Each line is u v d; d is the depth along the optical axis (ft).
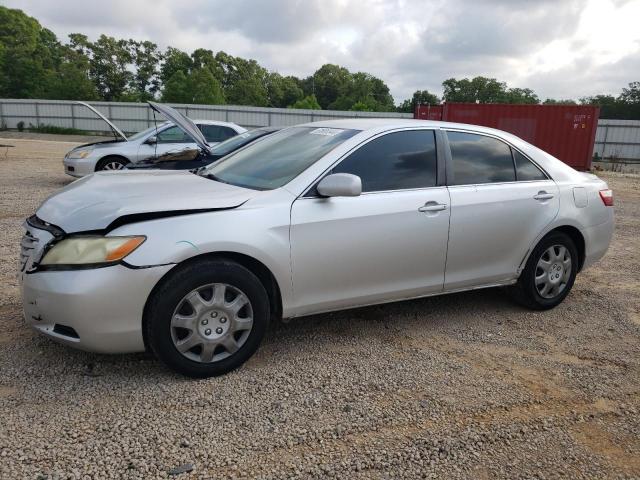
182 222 10.78
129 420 9.74
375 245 12.73
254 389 11.02
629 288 18.98
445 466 8.96
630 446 9.80
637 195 47.96
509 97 278.26
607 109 211.61
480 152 14.87
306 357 12.59
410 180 13.48
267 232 11.41
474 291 17.92
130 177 14.21
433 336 14.15
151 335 10.69
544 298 16.14
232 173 13.94
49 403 10.17
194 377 11.22
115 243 10.27
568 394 11.49
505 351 13.44
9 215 26.58
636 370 12.73
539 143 71.92
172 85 195.62
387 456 9.12
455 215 13.82
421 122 14.34
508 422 10.32
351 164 12.78
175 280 10.63
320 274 12.22
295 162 13.01
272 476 8.48
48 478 8.16
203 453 8.94
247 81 280.10
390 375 11.90
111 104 139.03
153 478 8.29
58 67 261.65
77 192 12.29
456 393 11.27
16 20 259.39
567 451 9.54
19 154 66.23
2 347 12.26
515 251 15.15
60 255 10.37
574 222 15.98
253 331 11.63
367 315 15.39
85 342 10.37
